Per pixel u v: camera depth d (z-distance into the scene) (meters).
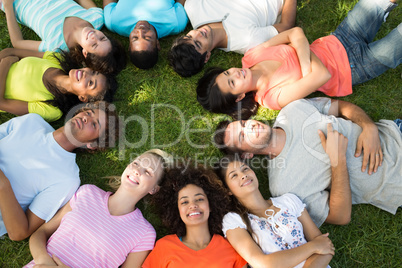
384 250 1.95
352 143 1.86
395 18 2.16
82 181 2.04
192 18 2.12
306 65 1.90
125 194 1.82
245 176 1.80
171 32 2.17
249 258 1.66
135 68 2.18
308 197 1.83
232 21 2.06
